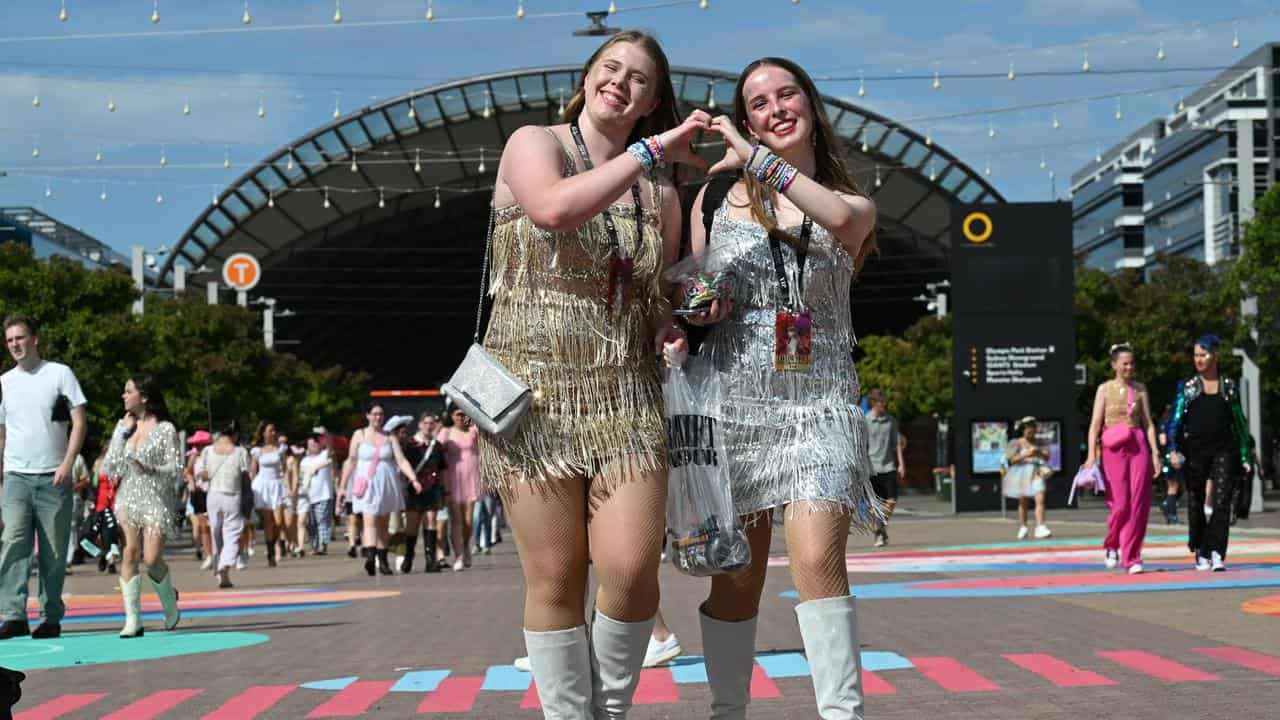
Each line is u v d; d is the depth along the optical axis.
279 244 77.81
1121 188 113.12
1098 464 13.42
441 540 20.39
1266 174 84.44
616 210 4.54
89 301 40.41
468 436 19.47
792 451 4.75
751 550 4.88
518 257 4.49
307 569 20.92
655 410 4.54
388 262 84.81
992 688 6.75
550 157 4.45
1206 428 13.02
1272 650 7.79
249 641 9.98
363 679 7.74
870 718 6.02
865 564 16.56
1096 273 51.31
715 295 4.73
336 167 72.94
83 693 7.50
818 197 4.69
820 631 4.67
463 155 72.06
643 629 4.49
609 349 4.48
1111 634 8.68
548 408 4.42
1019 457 22.64
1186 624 9.08
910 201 70.94
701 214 5.02
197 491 21.44
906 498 57.91
